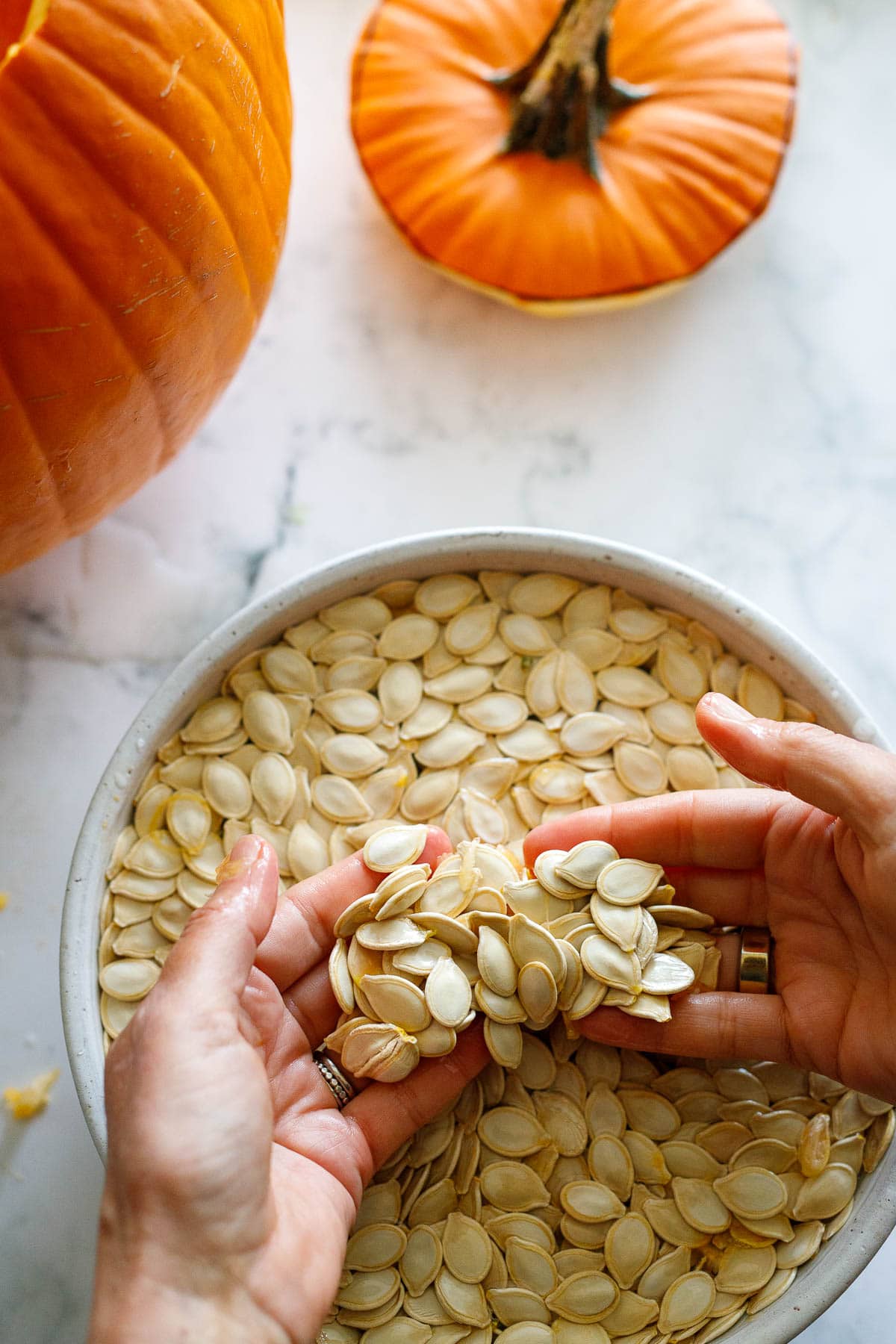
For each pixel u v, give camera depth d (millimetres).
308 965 619
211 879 630
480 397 718
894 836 572
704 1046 615
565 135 671
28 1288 657
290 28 734
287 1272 556
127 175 566
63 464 602
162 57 566
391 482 712
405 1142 615
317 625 652
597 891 613
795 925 623
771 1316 585
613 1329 604
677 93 685
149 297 583
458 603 653
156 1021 557
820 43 744
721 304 727
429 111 682
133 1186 544
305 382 717
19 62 554
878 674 707
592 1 644
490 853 624
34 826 684
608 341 723
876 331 726
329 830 642
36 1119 666
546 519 711
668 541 712
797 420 720
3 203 557
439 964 607
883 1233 590
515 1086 624
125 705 695
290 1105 605
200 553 705
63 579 699
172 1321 534
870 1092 604
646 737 649
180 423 635
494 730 650
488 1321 604
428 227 681
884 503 715
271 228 623
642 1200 613
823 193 735
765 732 587
